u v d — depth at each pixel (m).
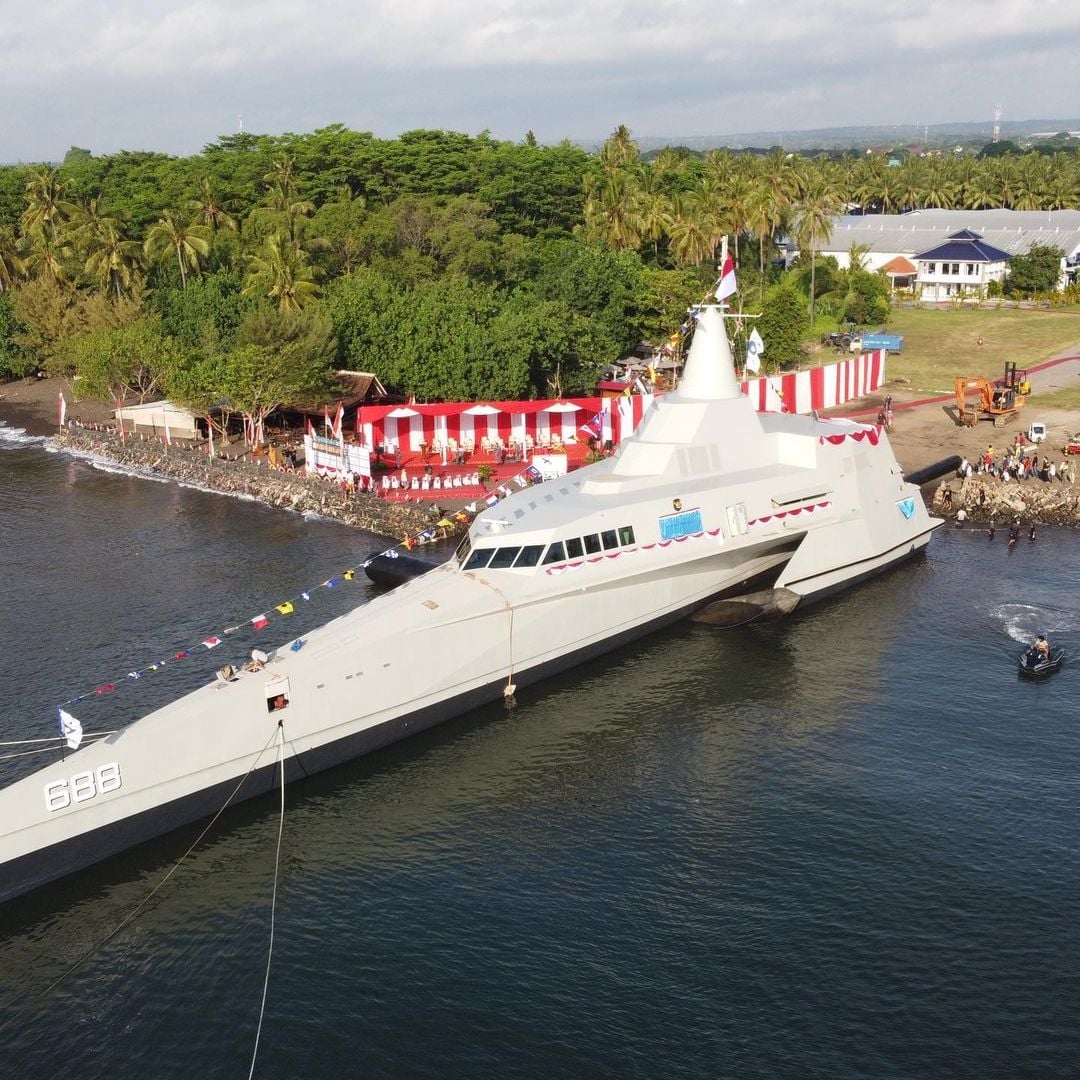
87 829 35.34
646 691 47.56
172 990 30.81
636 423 80.06
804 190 153.00
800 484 54.91
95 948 32.59
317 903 34.38
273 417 96.62
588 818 38.62
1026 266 158.62
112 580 61.03
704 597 53.12
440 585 46.06
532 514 48.53
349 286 100.56
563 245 127.38
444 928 32.97
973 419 90.94
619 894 34.31
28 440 102.06
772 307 112.12
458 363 87.69
